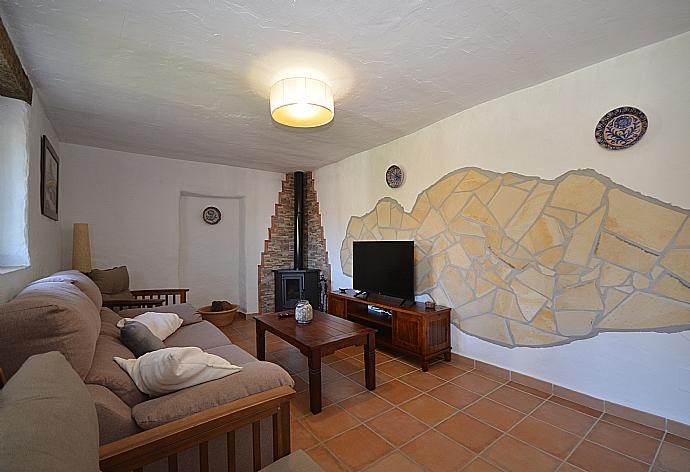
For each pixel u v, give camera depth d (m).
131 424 1.08
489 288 2.78
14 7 1.53
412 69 2.19
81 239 3.38
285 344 3.68
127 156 4.09
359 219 4.29
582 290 2.24
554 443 1.82
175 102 2.63
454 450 1.77
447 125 3.11
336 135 3.54
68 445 0.63
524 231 2.54
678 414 1.87
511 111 2.62
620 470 1.61
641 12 1.66
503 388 2.49
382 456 1.73
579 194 2.26
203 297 4.93
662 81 1.92
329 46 1.90
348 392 2.46
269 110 2.79
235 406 1.20
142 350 1.66
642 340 2.00
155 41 1.83
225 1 1.53
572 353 2.29
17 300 1.06
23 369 0.80
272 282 5.27
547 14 1.66
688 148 1.84
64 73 2.16
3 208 2.01
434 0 1.54
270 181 5.26
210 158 4.43
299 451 1.35
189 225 4.83
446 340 3.04
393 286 3.47
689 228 1.84
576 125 2.27
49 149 2.77
